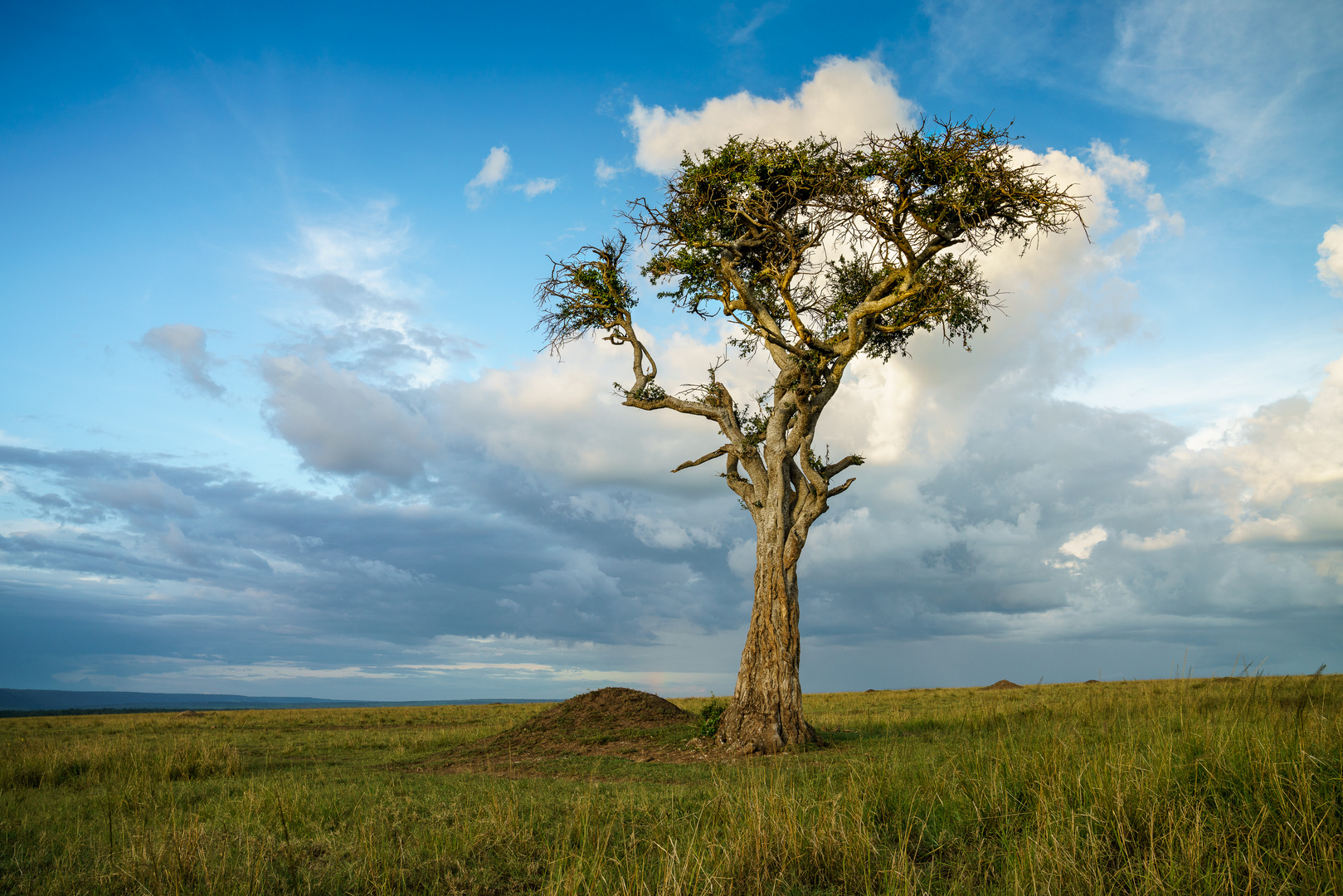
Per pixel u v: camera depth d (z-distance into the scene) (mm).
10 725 45281
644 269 23875
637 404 23844
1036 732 11219
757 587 20891
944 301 20641
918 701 40000
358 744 25578
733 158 21625
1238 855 5727
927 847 7230
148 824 10305
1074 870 5746
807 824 7500
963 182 18719
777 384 21938
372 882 6691
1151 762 7891
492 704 60375
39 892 6926
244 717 48375
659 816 8828
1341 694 11102
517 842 8102
